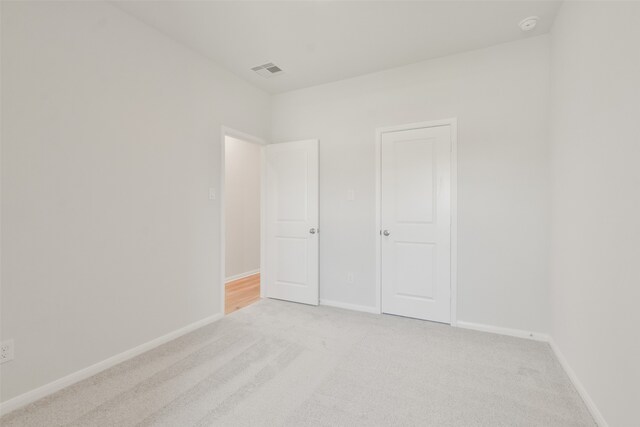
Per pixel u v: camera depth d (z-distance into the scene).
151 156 2.45
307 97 3.65
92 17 2.06
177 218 2.66
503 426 1.55
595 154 1.65
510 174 2.67
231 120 3.25
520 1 2.18
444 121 2.92
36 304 1.79
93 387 1.90
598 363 1.58
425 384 1.92
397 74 3.15
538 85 2.58
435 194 2.97
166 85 2.57
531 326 2.61
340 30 2.53
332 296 3.51
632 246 1.29
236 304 3.59
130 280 2.30
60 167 1.89
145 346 2.39
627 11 1.34
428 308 3.02
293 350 2.39
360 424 1.57
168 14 2.30
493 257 2.74
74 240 1.96
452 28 2.49
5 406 1.66
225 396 1.80
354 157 3.36
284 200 3.71
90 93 2.05
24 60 1.74
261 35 2.59
